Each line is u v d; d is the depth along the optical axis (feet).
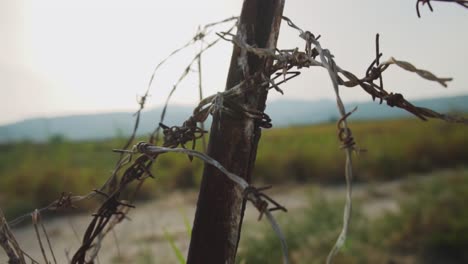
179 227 25.26
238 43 3.27
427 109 3.01
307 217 20.02
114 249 19.94
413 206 22.17
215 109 3.31
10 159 54.65
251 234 17.94
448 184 25.58
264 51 3.20
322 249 18.04
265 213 2.52
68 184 36.88
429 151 50.57
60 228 25.61
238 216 3.33
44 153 58.80
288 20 3.34
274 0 3.29
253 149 3.43
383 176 44.16
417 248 19.44
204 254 3.33
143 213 30.91
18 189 36.11
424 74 2.58
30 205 32.37
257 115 3.27
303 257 17.28
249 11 3.30
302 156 48.29
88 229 4.02
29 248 21.77
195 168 43.62
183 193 38.65
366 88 3.07
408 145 52.44
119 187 3.92
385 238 19.92
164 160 46.32
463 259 18.52
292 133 117.80
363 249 18.45
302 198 34.53
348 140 2.41
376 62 3.01
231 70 3.38
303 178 46.21
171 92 4.61
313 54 3.32
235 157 3.30
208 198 3.33
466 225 19.65
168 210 32.27
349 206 2.29
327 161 47.24
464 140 51.83
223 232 3.31
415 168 46.26
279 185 43.04
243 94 3.28
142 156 3.81
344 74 3.08
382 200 31.96
